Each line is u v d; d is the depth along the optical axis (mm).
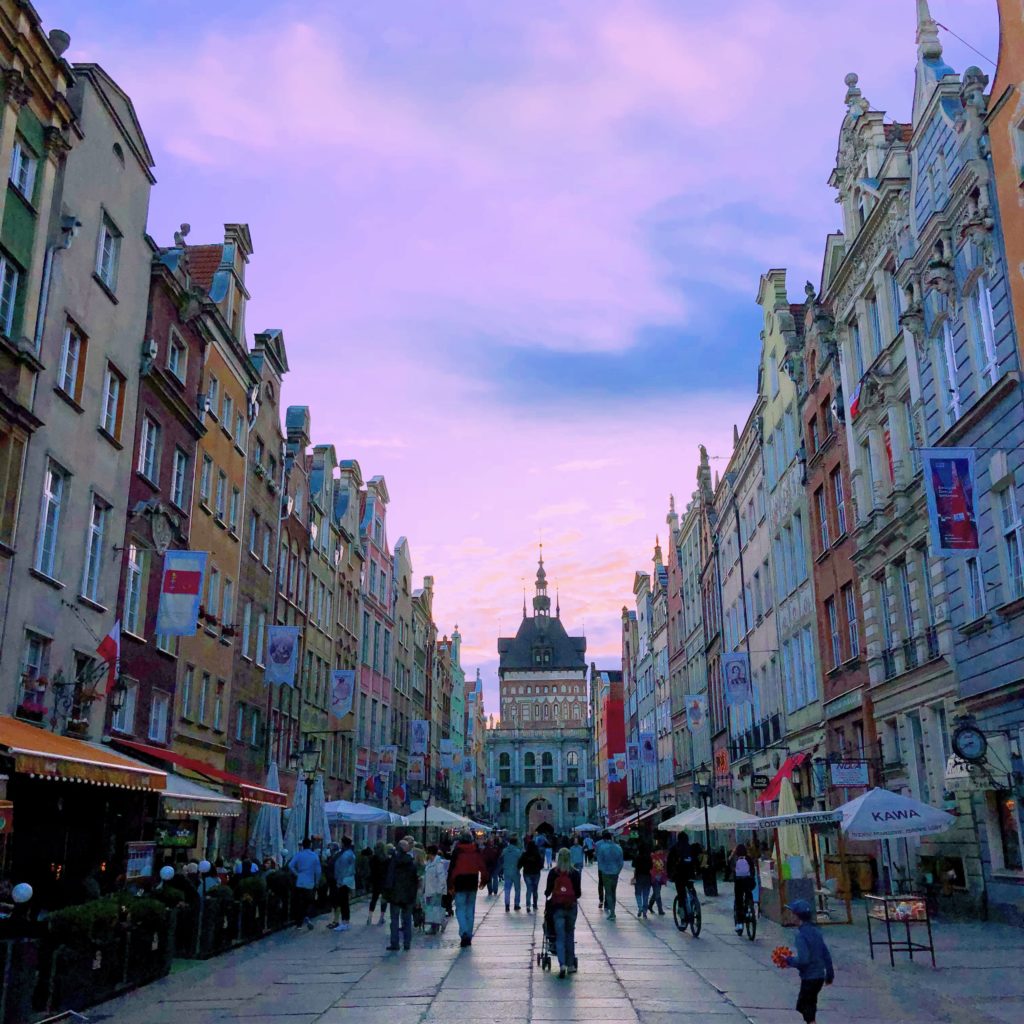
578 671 159375
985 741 20078
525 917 27062
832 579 32469
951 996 12664
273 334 38875
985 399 21203
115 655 21906
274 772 31016
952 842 22922
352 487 54688
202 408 29609
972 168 21672
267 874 23516
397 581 65500
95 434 22797
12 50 19141
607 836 27344
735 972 15648
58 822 21375
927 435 24516
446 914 25688
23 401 19453
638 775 92000
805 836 23922
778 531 39906
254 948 19328
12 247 19188
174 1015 12016
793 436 37562
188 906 17109
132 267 25188
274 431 39000
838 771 25672
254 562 35906
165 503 26969
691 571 65312
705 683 59969
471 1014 11969
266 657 35219
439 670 85562
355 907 30422
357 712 53625
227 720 32312
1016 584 20453
